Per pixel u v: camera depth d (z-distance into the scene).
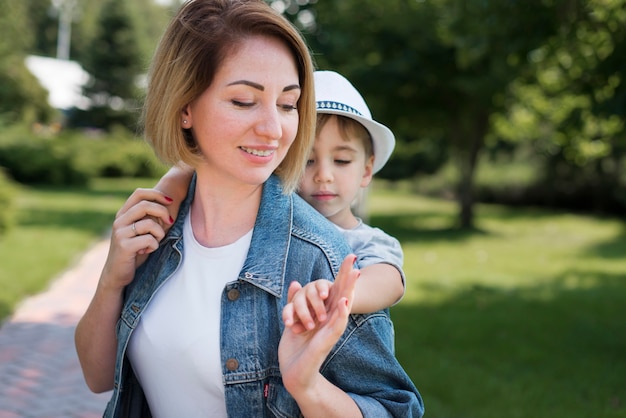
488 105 12.80
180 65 1.19
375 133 1.72
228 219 1.29
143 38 32.28
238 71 1.17
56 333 5.63
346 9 12.23
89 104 32.28
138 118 1.42
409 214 17.88
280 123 1.19
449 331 5.94
